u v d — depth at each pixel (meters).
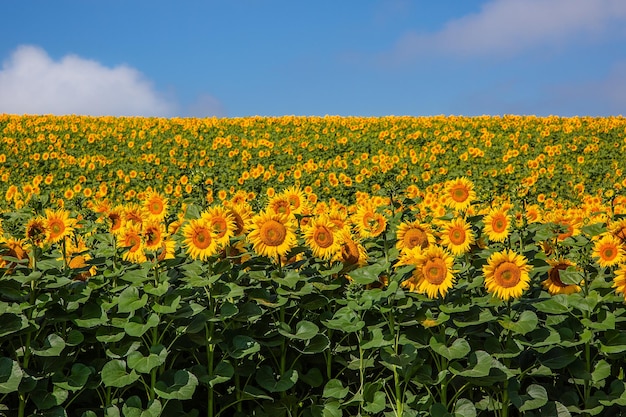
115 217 4.95
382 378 4.24
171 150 22.72
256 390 4.09
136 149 23.81
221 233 4.14
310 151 23.44
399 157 22.22
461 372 3.83
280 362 4.46
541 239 4.86
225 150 23.72
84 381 3.86
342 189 18.70
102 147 24.22
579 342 4.00
